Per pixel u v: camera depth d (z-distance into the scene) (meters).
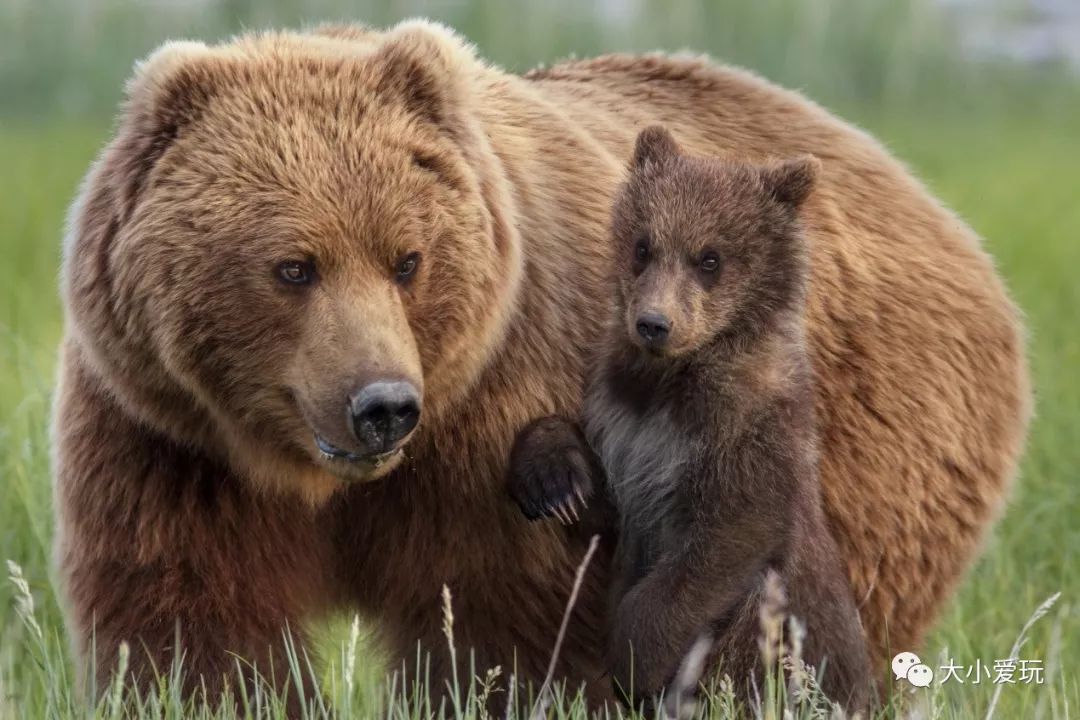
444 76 10.14
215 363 9.73
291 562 10.70
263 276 9.49
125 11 62.59
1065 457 16.97
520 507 10.33
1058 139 60.19
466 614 10.84
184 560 10.26
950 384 12.34
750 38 64.19
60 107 60.38
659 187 10.35
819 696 10.20
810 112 13.36
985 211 34.94
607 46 59.75
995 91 72.31
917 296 12.46
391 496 10.69
